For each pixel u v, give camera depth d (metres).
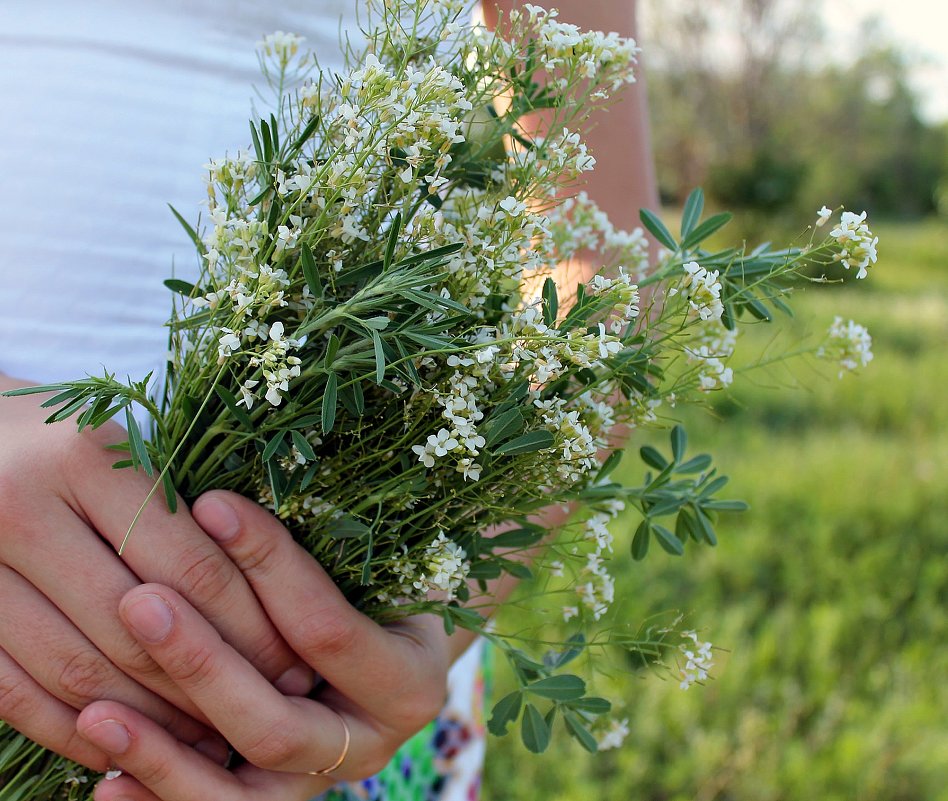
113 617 0.32
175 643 0.32
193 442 0.33
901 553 1.14
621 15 0.40
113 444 0.32
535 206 0.35
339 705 0.36
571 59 0.32
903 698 0.86
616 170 0.42
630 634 0.37
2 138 0.34
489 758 0.75
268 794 0.35
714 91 6.02
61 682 0.33
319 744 0.34
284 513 0.33
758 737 0.79
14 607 0.32
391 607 0.36
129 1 0.34
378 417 0.33
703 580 1.03
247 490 0.34
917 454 1.50
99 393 0.31
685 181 6.09
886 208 7.21
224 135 0.35
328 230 0.31
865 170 7.10
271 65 0.35
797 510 1.24
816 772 0.76
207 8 0.34
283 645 0.35
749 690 0.85
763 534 1.12
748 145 5.96
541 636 0.78
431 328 0.30
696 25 5.91
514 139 0.34
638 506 0.37
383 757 0.37
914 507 1.25
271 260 0.31
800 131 6.56
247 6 0.35
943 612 1.02
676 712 0.79
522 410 0.32
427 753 0.45
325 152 0.33
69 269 0.35
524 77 0.33
